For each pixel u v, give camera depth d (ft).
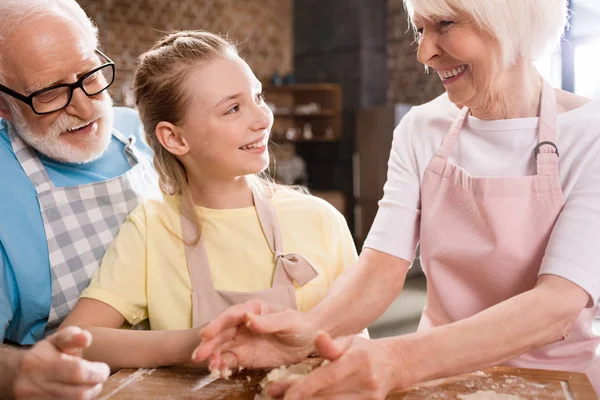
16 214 4.03
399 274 3.70
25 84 3.91
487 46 3.13
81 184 4.39
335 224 4.10
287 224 3.99
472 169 3.63
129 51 20.20
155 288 3.79
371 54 22.80
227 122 3.66
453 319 3.75
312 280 3.83
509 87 3.43
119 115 5.10
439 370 2.73
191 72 3.68
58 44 3.94
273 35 24.00
